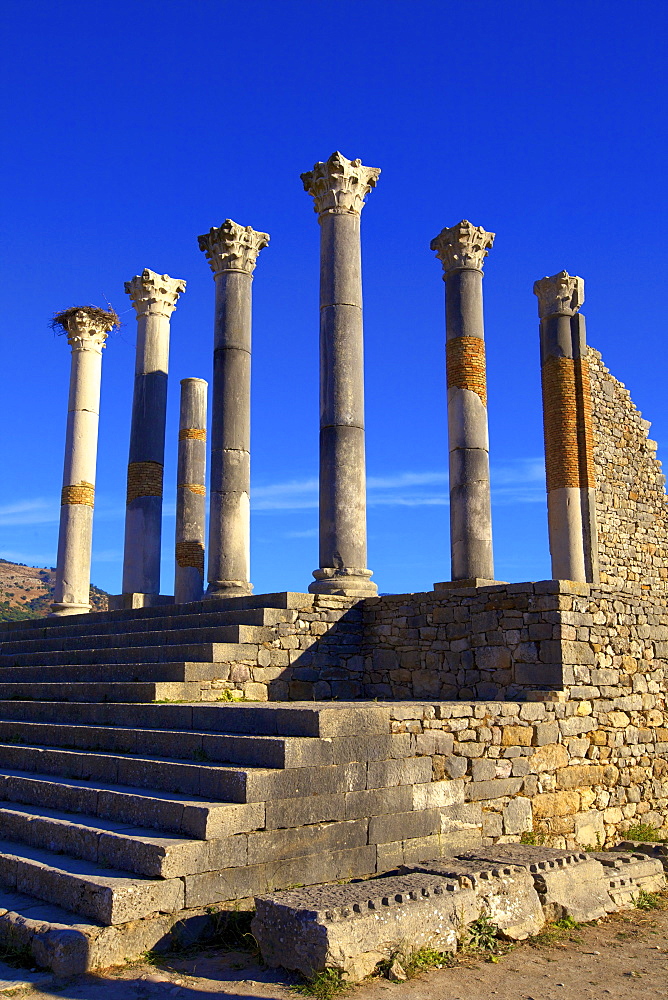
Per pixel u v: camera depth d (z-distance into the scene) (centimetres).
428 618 1504
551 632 1309
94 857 792
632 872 974
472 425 1675
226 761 901
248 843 782
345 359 1711
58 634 1978
